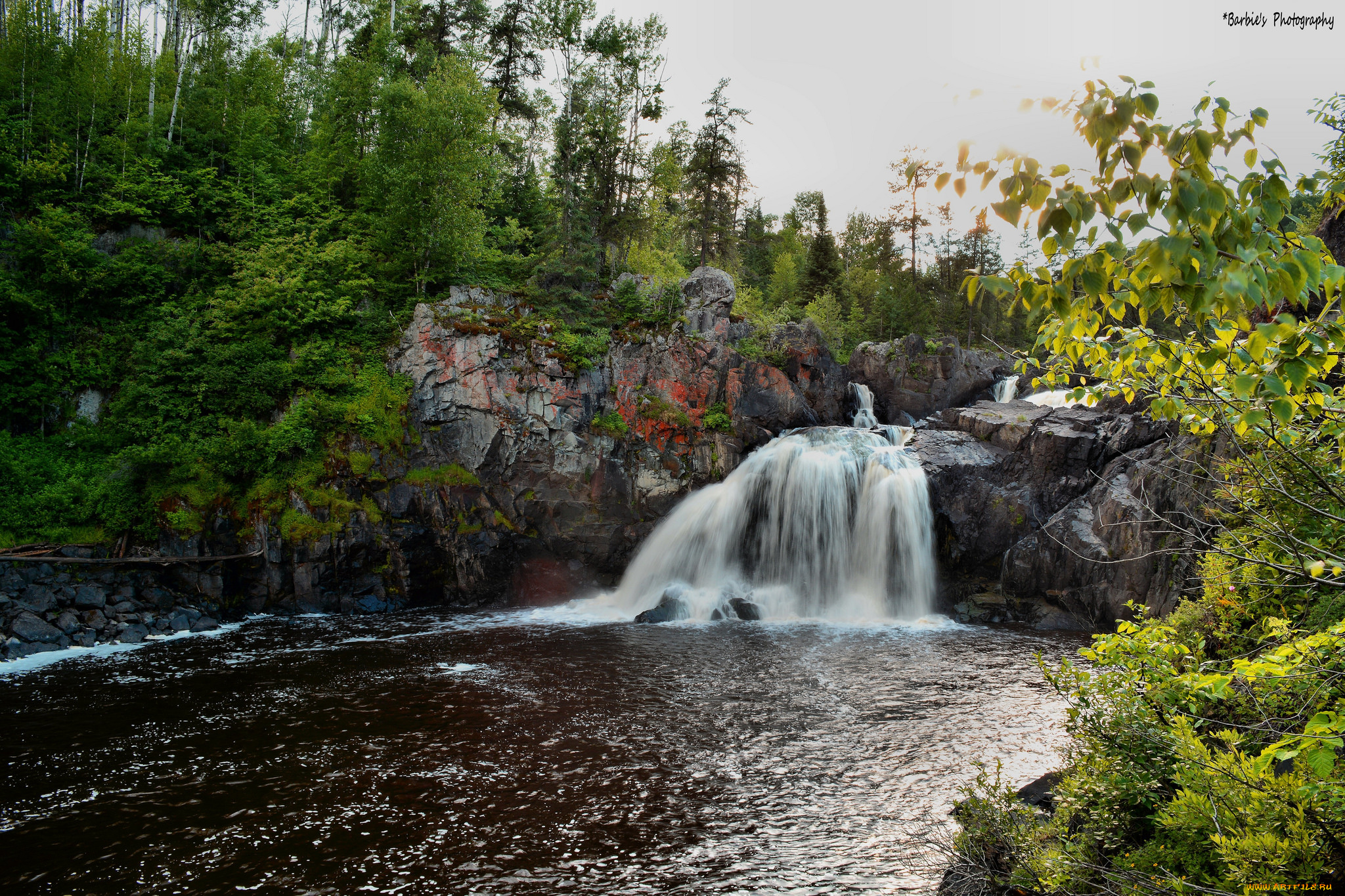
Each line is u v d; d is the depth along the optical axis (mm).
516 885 8102
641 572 27047
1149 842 5742
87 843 8953
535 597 26312
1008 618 22906
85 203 27984
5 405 23062
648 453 27641
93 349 25141
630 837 9141
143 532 21688
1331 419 5465
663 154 53844
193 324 25984
